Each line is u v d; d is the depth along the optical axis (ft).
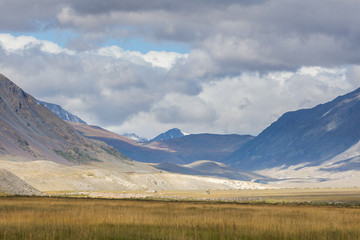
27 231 192.34
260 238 189.67
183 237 185.16
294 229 203.92
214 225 220.23
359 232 204.85
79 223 215.51
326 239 188.96
